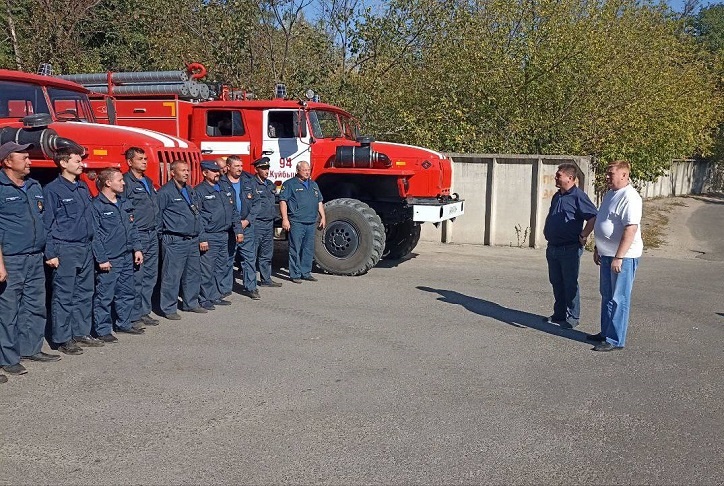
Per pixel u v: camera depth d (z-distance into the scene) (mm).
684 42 24828
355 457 4137
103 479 3812
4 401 4938
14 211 5383
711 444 4445
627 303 6430
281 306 7996
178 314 7500
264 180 8992
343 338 6680
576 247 7133
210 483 3789
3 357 5449
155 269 7211
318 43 15477
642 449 4348
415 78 15961
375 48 15508
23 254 5473
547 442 4414
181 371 5648
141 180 7027
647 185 29328
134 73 10109
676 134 19797
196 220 7484
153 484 3768
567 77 14953
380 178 10195
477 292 8977
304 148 9984
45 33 19016
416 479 3877
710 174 40062
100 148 7582
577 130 15461
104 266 6270
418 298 8531
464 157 13391
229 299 8359
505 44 15477
